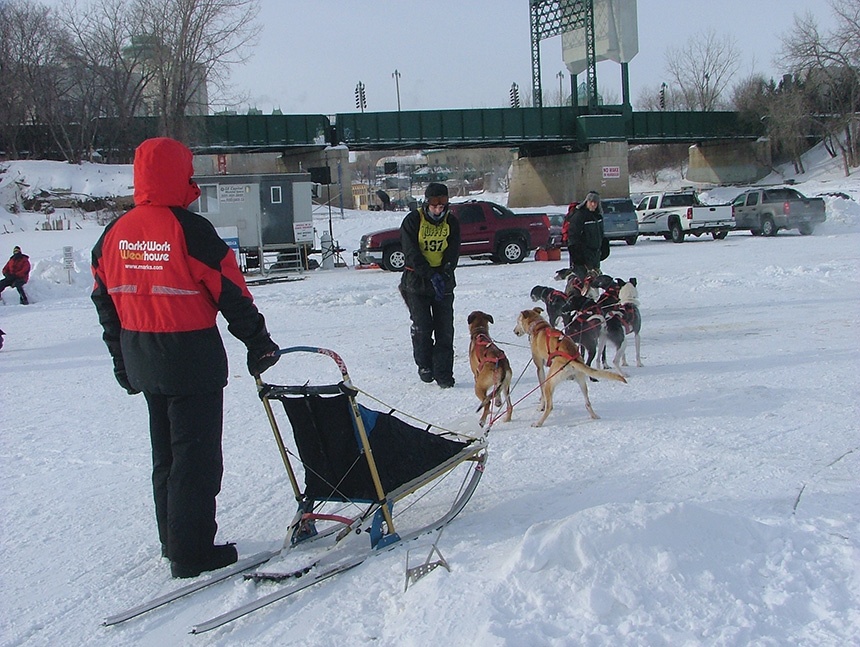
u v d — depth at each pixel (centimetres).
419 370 838
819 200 2998
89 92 5344
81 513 514
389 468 435
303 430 434
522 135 5912
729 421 636
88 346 1229
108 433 708
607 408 708
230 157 6794
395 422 442
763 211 3025
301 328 1286
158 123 5184
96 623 369
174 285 386
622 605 327
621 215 2928
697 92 8712
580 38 6116
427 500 500
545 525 380
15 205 4625
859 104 5944
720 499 462
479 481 514
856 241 2438
